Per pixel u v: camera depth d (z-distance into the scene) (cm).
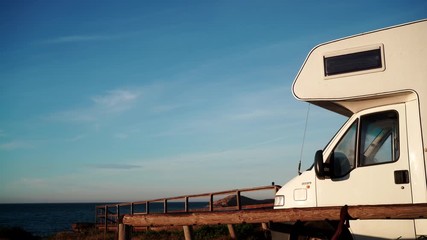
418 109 602
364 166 637
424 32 616
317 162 649
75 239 2078
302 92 669
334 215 512
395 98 629
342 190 645
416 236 596
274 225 661
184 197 1739
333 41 665
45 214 12875
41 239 2388
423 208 478
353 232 629
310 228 651
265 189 1389
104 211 2506
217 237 1369
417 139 603
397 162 614
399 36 626
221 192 1556
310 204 665
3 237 2384
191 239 590
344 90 645
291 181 709
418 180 595
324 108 701
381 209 491
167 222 589
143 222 599
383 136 636
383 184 617
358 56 643
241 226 1361
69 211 16112
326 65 662
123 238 612
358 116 662
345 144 666
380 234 614
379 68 627
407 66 615
